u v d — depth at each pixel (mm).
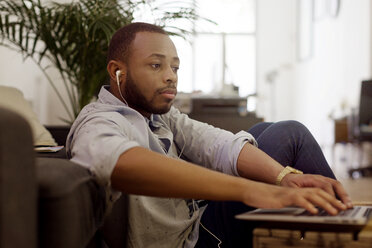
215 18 8148
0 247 402
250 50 8266
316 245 619
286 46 8281
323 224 674
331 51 6770
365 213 685
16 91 1839
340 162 6031
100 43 2162
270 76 7168
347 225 660
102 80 2301
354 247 601
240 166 962
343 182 4277
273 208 695
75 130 868
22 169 442
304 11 7746
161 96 917
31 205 463
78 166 669
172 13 2092
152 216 880
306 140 1014
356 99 6082
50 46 2184
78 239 559
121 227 867
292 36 8250
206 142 1062
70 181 567
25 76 3695
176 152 1127
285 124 1046
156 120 1063
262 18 8250
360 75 6031
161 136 1025
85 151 724
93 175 694
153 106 926
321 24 7086
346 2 6344
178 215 947
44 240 511
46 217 512
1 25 2146
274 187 688
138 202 868
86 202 618
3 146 411
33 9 2107
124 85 943
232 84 3645
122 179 674
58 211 516
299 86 8023
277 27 8273
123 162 671
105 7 2043
